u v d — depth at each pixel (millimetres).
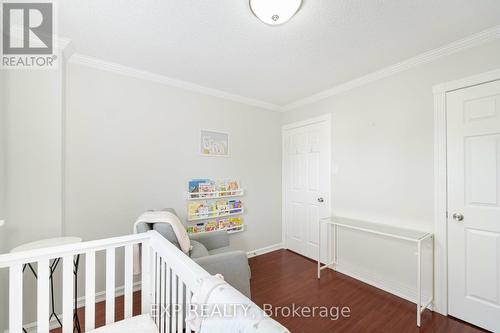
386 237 2281
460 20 1523
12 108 1603
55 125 1761
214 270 1622
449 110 1864
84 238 2010
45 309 1109
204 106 2758
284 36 1713
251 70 2287
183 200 2580
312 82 2582
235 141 3025
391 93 2238
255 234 3213
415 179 2064
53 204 1744
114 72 2176
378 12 1446
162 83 2457
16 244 1606
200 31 1655
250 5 1357
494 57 1650
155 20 1538
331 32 1663
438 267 1921
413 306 2004
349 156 2609
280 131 3516
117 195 2176
